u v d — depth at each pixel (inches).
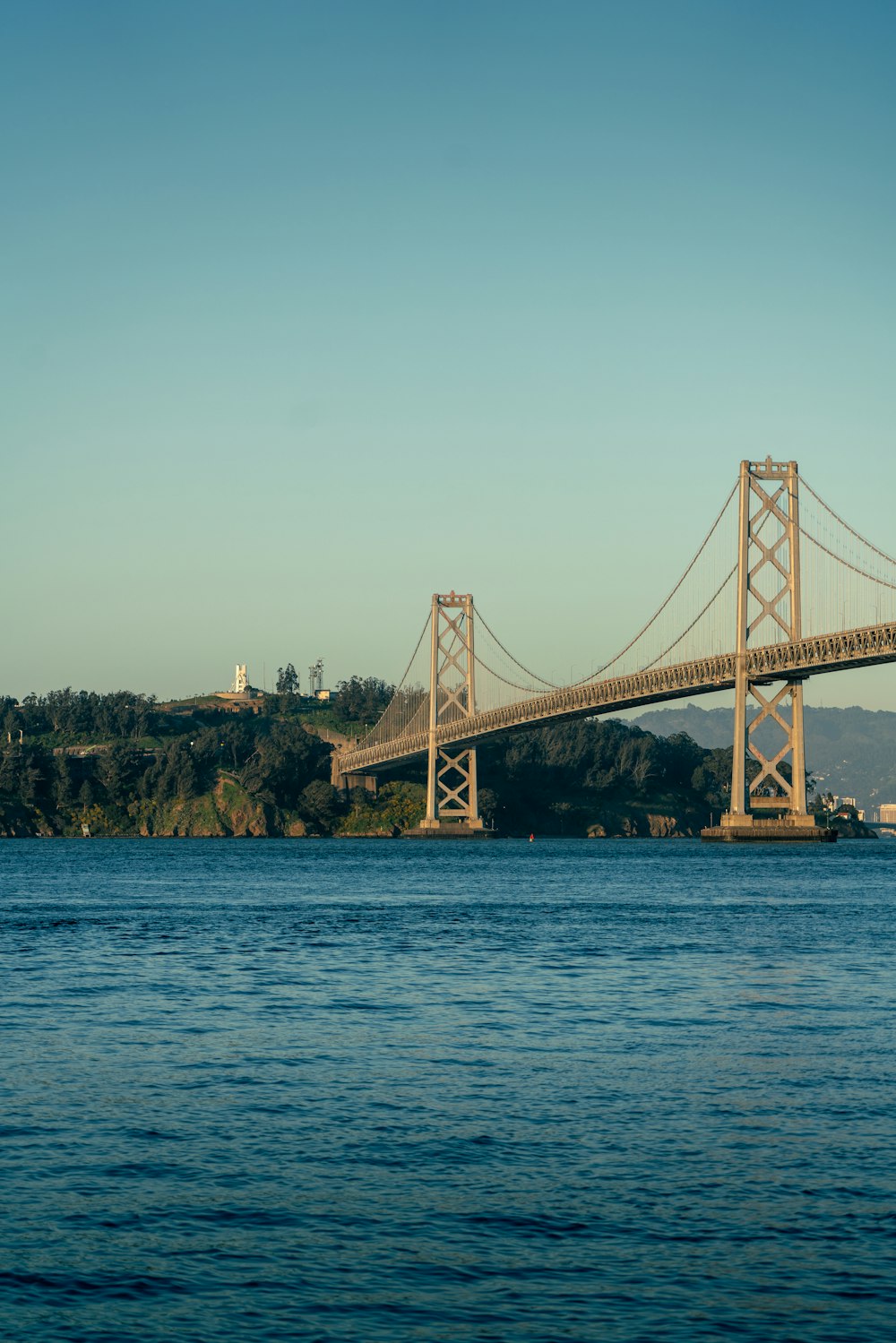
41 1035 1357.0
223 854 7337.6
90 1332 648.4
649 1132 967.0
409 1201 820.0
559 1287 697.0
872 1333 646.5
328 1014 1493.6
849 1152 916.0
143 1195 831.1
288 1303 680.4
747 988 1707.7
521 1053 1261.1
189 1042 1316.4
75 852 7672.2
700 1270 717.9
